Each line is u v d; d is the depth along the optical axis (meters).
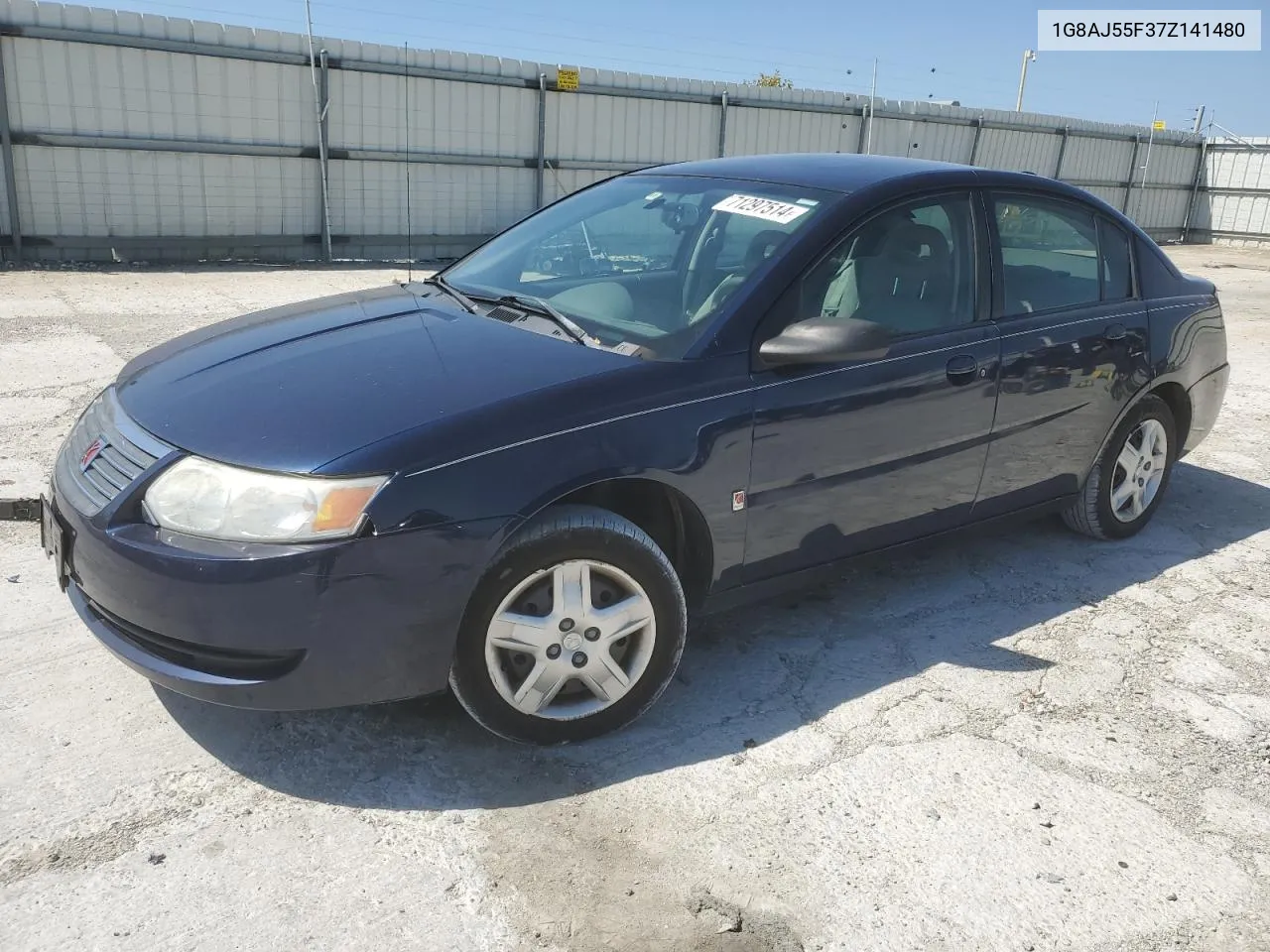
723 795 2.62
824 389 3.05
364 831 2.43
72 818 2.42
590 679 2.74
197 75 12.96
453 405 2.55
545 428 2.56
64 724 2.79
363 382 2.69
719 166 3.87
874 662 3.36
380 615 2.39
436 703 2.98
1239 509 5.09
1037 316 3.76
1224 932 2.25
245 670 2.41
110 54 12.30
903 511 3.43
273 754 2.71
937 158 21.50
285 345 3.04
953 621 3.69
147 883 2.23
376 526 2.34
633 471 2.67
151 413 2.71
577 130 16.52
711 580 2.99
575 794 2.60
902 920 2.23
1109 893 2.35
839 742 2.89
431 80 14.84
